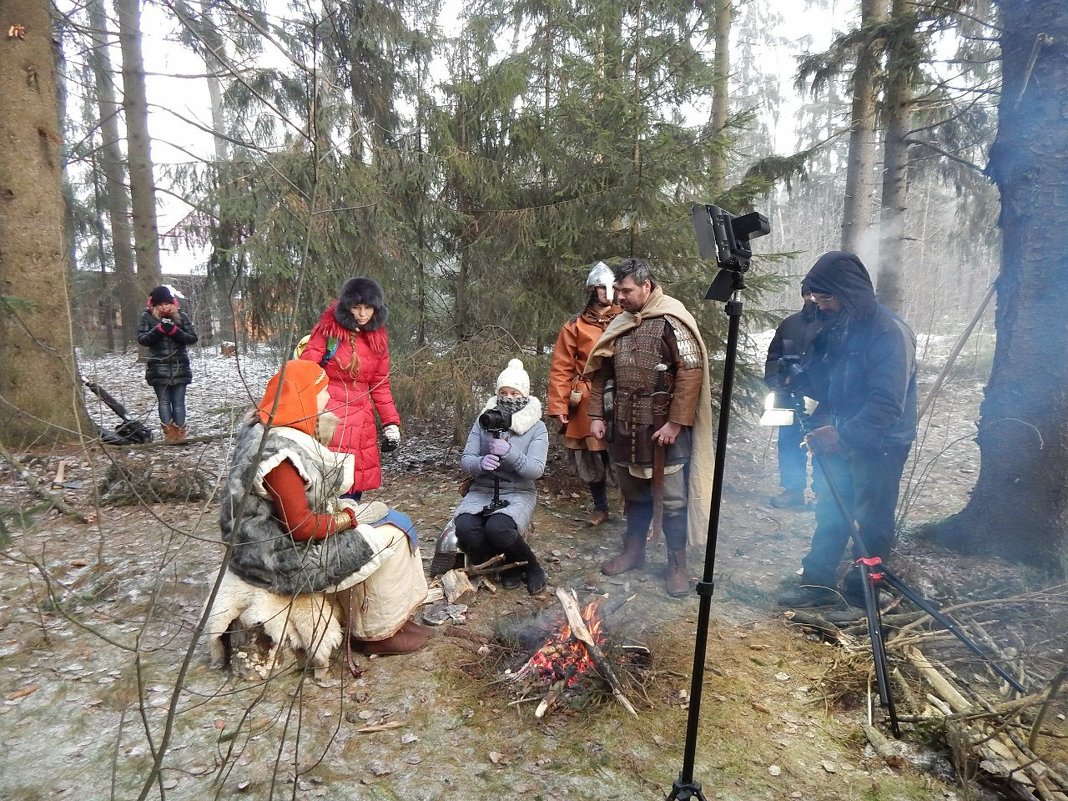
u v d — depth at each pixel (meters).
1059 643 2.71
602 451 4.49
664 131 5.11
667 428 3.32
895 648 2.78
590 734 2.38
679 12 5.76
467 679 2.69
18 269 5.69
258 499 2.48
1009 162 3.40
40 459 5.21
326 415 2.64
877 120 8.59
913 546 3.76
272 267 5.19
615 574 3.72
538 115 6.00
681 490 3.42
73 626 3.03
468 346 5.52
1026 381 3.35
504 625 3.10
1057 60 3.15
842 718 2.47
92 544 3.94
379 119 6.67
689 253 5.29
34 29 5.81
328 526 2.50
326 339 3.68
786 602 3.39
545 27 6.38
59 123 6.14
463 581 3.39
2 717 2.40
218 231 5.48
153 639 2.93
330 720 2.41
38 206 5.82
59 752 2.23
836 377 3.07
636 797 2.08
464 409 5.37
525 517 3.52
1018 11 3.30
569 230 5.51
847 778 2.17
